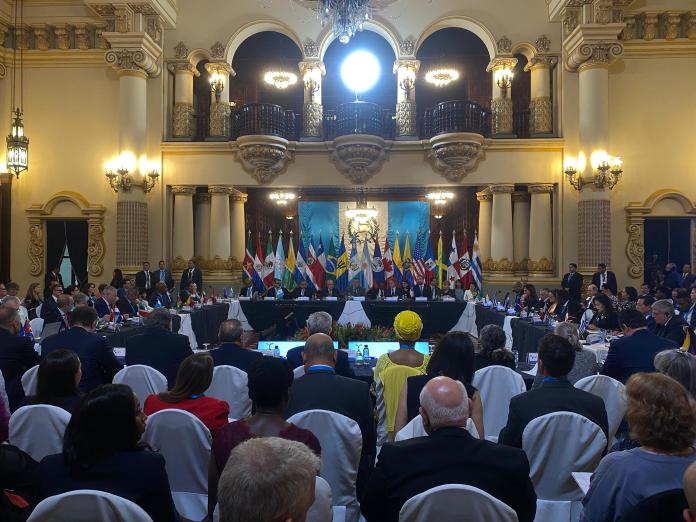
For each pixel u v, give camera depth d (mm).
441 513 2217
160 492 2406
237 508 1303
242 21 16250
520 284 14148
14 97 15852
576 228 15453
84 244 16047
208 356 3746
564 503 3359
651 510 1815
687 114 15203
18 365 5391
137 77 15227
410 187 16453
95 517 2164
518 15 15969
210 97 17844
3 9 15398
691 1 14859
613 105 15266
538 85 15969
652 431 2264
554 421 3285
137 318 10430
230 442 2787
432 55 19484
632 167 15227
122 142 15141
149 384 4863
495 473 2381
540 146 15656
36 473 2449
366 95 19266
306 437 2836
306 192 19938
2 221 15875
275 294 15148
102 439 2377
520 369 6426
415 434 3314
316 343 3873
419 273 16016
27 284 15836
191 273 15016
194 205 16969
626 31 15102
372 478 2486
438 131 15883
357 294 15602
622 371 5125
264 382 2850
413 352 4699
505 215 15828
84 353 5172
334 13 11133
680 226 15375
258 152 15484
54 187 15852
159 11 15297
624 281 15164
